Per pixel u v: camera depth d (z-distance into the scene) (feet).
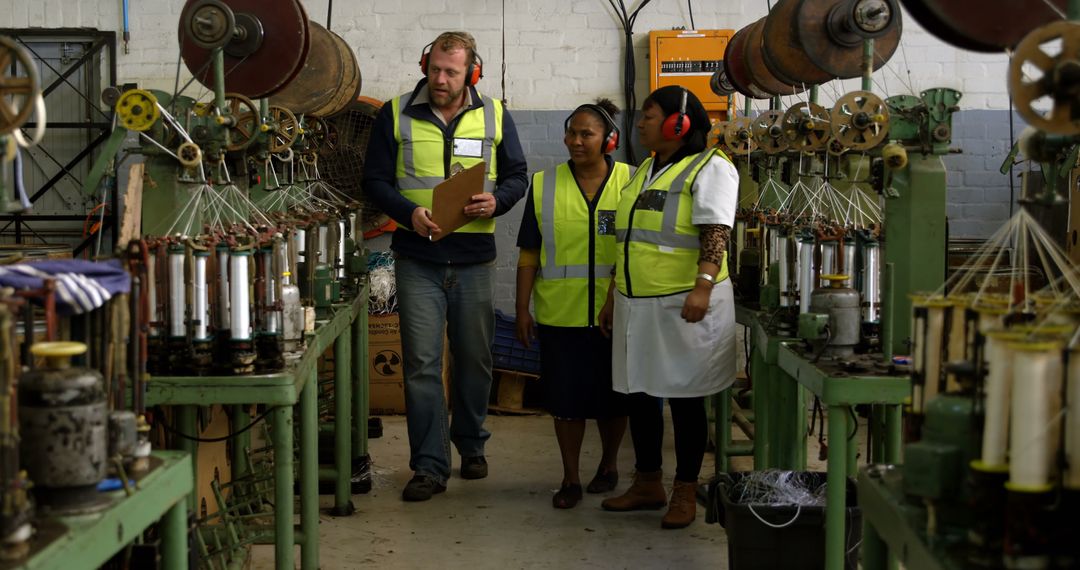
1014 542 4.35
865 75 10.48
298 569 10.37
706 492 11.96
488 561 10.71
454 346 13.29
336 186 18.84
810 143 11.23
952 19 5.95
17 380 4.66
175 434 8.49
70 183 19.07
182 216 8.89
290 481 8.17
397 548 11.10
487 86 19.26
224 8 9.49
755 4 19.03
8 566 4.07
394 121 12.77
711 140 14.69
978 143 18.89
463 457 13.80
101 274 5.69
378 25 19.06
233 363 7.68
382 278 17.44
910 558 4.97
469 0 19.12
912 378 5.44
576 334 12.10
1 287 5.16
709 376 11.07
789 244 9.92
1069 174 13.38
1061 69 4.89
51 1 18.71
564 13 19.15
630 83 19.10
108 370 5.65
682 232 11.02
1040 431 4.29
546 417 17.72
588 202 12.07
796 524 8.94
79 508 4.75
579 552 10.96
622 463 14.60
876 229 10.73
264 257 7.95
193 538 6.89
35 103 5.32
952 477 4.72
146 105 8.49
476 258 12.84
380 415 17.51
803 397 11.68
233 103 10.19
